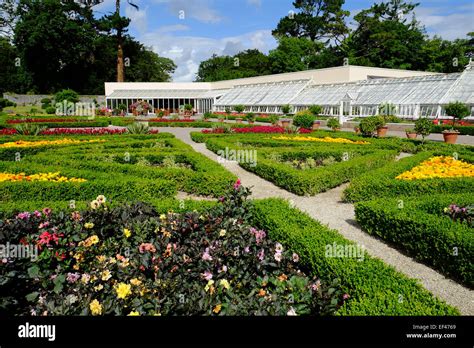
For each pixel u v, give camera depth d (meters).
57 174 9.27
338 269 4.38
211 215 5.59
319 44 62.94
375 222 7.12
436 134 26.25
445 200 7.21
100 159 12.24
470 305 4.86
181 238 5.12
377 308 3.65
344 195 9.44
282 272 4.65
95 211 5.16
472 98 28.67
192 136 21.64
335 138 19.66
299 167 13.14
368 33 58.78
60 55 60.56
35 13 58.25
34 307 3.91
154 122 34.03
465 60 56.69
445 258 5.70
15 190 8.00
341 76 43.69
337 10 60.94
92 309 3.46
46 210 5.28
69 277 4.20
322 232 5.48
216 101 55.97
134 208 5.67
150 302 3.64
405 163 11.44
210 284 3.92
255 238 4.98
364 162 12.13
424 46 57.09
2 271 4.01
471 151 14.58
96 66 67.69
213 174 9.78
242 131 22.83
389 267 4.46
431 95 31.61
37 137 17.38
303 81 46.78
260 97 49.53
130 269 4.23
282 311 3.57
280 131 22.83
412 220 6.29
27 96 59.38
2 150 13.55
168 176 9.86
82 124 31.83
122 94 58.88
